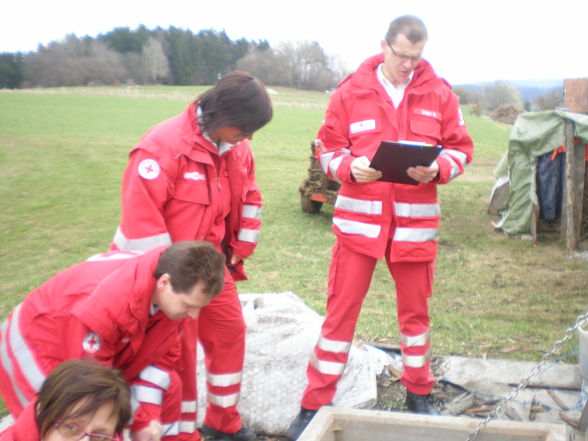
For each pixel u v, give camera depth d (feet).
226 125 8.39
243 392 11.62
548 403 11.66
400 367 13.07
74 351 7.05
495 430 7.96
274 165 63.98
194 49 297.12
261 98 8.39
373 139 10.17
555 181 30.25
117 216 37.11
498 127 136.36
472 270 25.16
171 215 9.04
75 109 131.54
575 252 28.32
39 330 7.39
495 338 15.40
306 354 12.38
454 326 16.63
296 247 29.50
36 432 5.89
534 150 30.14
